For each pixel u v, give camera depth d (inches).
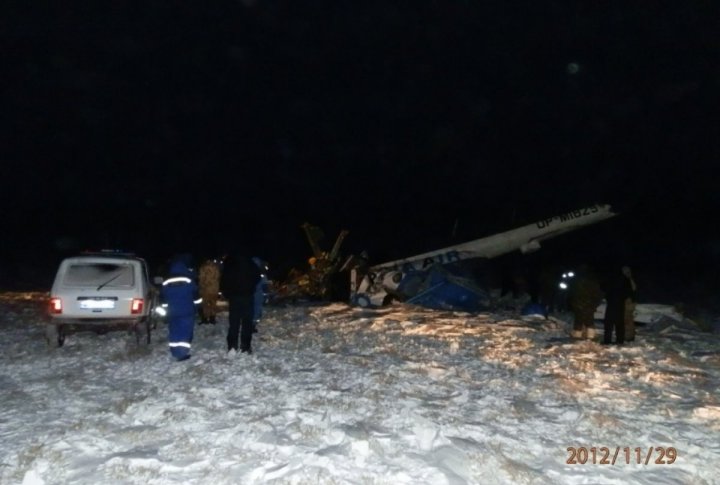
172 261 544.1
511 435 344.8
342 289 1023.0
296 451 313.1
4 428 354.9
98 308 575.2
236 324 538.3
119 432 341.1
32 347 593.0
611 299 624.1
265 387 433.7
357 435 331.0
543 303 913.5
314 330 693.9
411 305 929.5
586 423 363.6
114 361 521.7
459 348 588.1
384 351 569.3
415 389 433.7
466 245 1072.8
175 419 360.8
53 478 284.5
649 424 371.2
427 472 287.1
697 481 293.4
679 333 726.5
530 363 522.9
